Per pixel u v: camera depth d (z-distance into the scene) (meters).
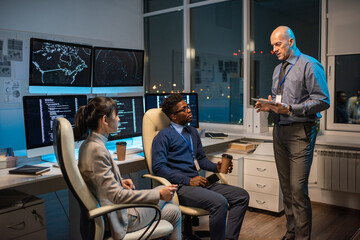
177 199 2.31
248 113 4.07
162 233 1.91
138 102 3.15
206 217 3.31
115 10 4.82
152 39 5.27
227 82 4.56
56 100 2.62
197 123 3.60
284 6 4.00
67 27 4.28
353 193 3.43
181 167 2.50
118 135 2.99
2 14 3.69
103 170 1.74
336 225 3.09
